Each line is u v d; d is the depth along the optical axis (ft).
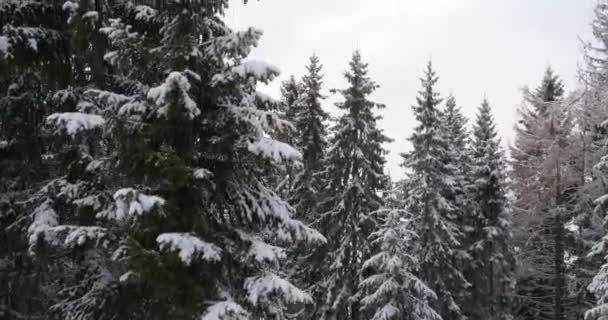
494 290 94.12
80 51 28.81
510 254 95.50
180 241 23.06
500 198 92.22
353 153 72.64
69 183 27.78
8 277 32.01
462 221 91.91
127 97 25.76
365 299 56.90
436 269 75.82
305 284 73.41
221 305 23.68
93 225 28.63
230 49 25.45
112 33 24.59
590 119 69.72
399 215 58.90
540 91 95.45
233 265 26.86
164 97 23.81
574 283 79.56
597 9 63.82
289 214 29.71
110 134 25.61
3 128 31.58
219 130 26.37
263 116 25.85
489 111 100.37
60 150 30.01
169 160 24.12
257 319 28.14
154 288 24.59
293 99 89.25
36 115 31.89
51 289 32.73
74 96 29.01
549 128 81.25
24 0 28.96
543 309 98.58
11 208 31.27
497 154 91.86
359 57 76.02
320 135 78.89
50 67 29.71
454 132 108.17
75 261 30.71
